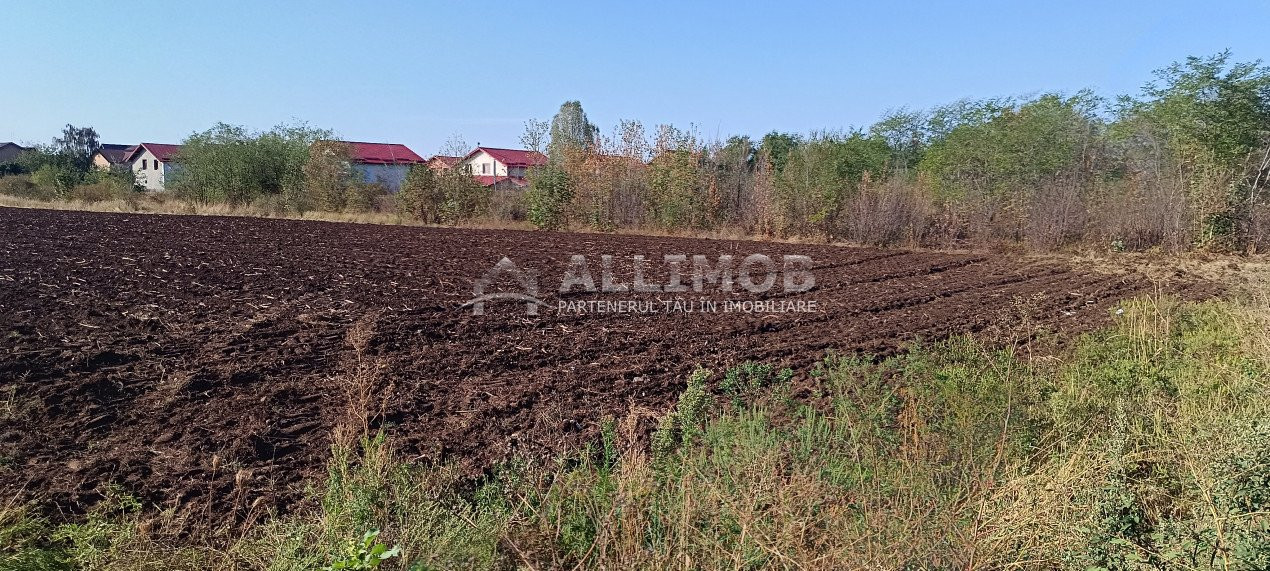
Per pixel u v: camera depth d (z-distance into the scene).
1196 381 6.48
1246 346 7.34
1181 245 20.50
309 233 20.17
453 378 7.12
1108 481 4.18
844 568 3.50
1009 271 16.91
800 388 7.16
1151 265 18.06
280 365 7.13
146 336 7.74
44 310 8.47
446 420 6.06
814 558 3.58
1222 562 3.32
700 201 25.95
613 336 9.02
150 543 3.84
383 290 11.22
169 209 29.22
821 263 17.66
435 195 27.36
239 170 35.50
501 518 4.04
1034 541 3.82
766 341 9.16
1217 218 20.19
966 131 27.56
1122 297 13.33
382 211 29.88
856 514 4.02
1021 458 4.90
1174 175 21.28
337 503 3.98
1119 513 3.72
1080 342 8.84
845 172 26.95
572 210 26.73
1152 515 4.05
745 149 27.09
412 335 8.55
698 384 5.88
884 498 4.17
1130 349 8.12
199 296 9.90
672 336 9.16
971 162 26.67
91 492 4.56
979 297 13.03
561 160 27.62
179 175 39.06
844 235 24.42
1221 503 3.71
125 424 5.60
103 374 6.50
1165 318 9.27
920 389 5.86
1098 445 5.07
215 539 4.14
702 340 9.02
